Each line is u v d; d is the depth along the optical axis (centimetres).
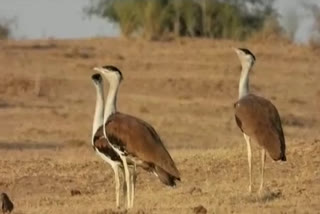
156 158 2416
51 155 3809
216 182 3034
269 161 3231
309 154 3256
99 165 3381
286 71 6950
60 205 2720
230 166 3216
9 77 6312
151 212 2467
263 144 2636
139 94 6141
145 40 8206
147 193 2888
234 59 7244
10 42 8081
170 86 6319
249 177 2805
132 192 2519
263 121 2664
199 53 7444
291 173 3094
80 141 4388
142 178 3148
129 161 2480
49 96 5988
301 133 4922
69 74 6631
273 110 2712
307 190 2806
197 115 5491
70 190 3036
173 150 3994
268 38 8225
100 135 2553
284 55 7488
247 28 8788
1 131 4747
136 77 6494
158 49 7688
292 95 6269
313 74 6881
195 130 4944
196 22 8719
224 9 8644
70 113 5344
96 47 7806
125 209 2469
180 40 8200
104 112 2575
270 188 2856
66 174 3253
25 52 7469
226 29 8644
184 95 6144
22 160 3581
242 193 2777
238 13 8706
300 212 2461
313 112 5800
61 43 8012
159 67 6925
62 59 7169
